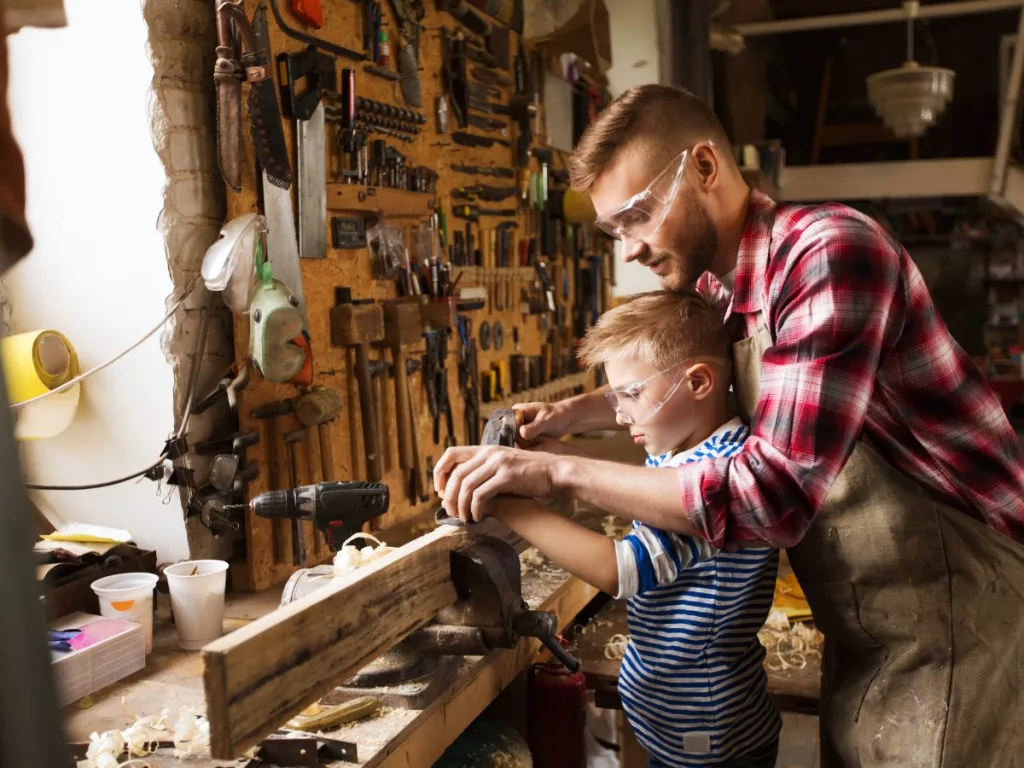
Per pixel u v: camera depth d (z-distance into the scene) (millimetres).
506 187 3092
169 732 1292
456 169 2760
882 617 1396
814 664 1871
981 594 1362
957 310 6992
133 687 1469
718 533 1211
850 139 6910
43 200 1898
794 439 1179
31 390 1820
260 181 1897
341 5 2168
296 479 2004
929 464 1404
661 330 1411
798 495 1175
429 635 1408
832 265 1214
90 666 1435
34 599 554
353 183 2189
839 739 1465
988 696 1355
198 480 1912
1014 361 6508
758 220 1394
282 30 1953
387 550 1525
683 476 1223
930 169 5887
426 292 2541
